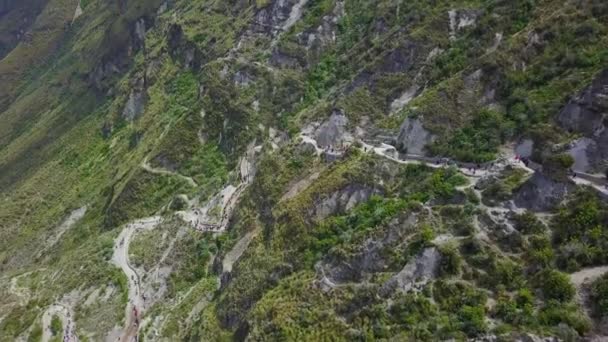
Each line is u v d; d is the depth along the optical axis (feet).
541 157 161.38
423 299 135.44
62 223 414.62
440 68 240.94
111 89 599.16
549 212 143.13
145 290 250.57
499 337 120.78
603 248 130.31
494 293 132.26
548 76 181.57
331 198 189.26
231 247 230.07
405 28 273.13
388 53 260.62
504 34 226.99
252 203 240.53
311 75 331.98
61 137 589.73
